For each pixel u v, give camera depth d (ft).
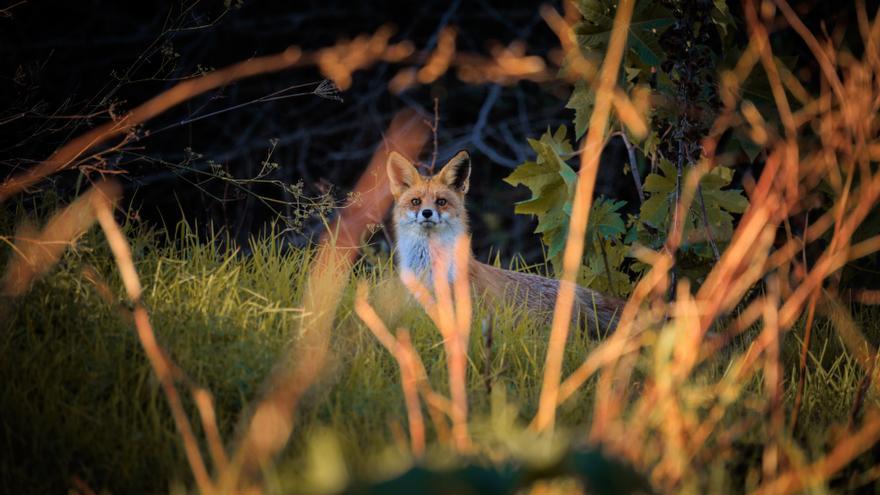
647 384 24.66
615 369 28.53
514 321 34.81
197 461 18.57
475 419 22.63
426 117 77.36
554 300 41.52
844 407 29.07
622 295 42.75
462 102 80.89
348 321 30.96
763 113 39.68
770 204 24.98
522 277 42.63
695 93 37.40
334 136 79.46
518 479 14.24
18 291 26.27
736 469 22.39
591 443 18.43
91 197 28.22
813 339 35.99
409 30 78.13
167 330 26.68
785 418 27.04
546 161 39.81
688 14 37.24
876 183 25.64
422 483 14.03
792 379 30.45
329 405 24.25
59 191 36.76
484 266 41.86
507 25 78.28
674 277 37.86
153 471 21.47
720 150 43.24
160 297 28.86
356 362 27.35
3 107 39.58
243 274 33.06
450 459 16.43
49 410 22.56
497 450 19.26
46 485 20.63
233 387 24.89
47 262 27.99
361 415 24.49
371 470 17.90
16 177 33.99
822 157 33.14
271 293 31.63
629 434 20.57
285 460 21.43
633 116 33.09
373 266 38.96
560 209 39.86
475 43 82.43
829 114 29.43
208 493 18.12
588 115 39.45
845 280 41.34
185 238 35.99
